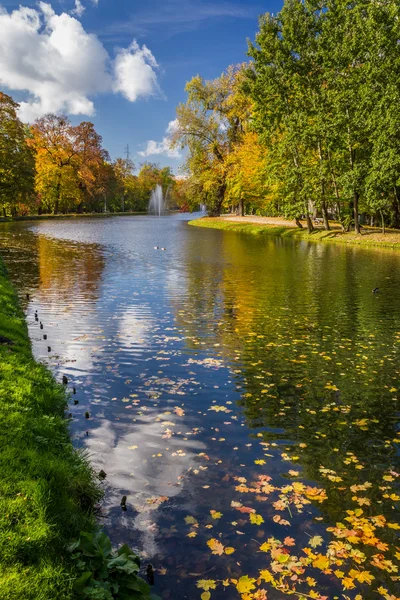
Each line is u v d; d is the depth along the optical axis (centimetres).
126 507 446
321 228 4416
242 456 546
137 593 331
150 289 1681
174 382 782
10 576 310
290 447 571
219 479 496
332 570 368
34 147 7706
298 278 1964
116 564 341
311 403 708
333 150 3788
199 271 2155
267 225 5225
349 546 396
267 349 984
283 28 3728
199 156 5950
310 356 941
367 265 2391
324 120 3672
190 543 397
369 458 549
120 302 1445
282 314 1316
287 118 3909
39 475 442
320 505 454
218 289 1702
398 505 457
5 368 695
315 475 509
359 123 3419
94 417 640
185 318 1250
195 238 4206
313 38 3706
